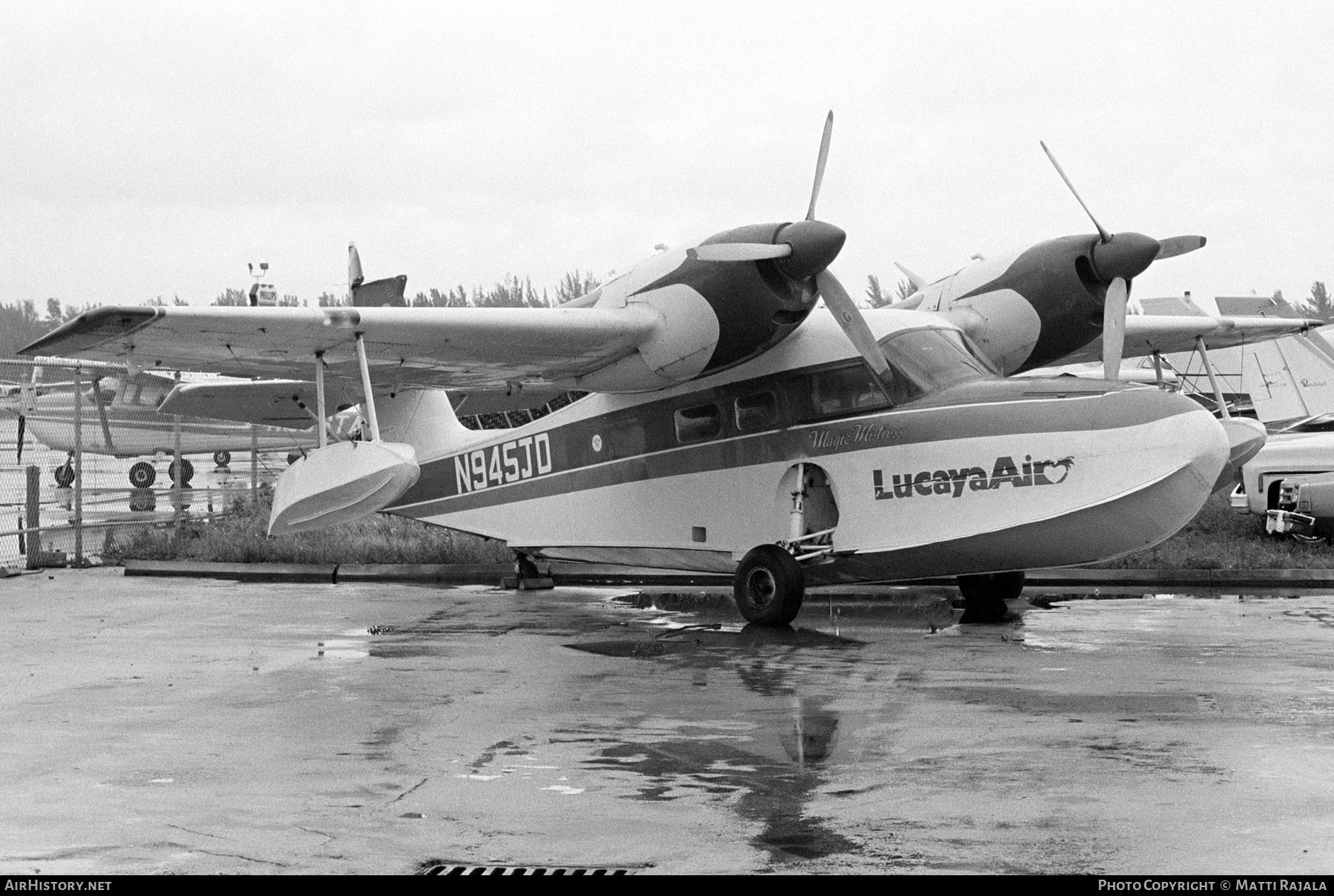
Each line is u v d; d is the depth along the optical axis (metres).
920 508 11.23
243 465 42.16
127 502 27.17
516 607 13.41
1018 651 10.14
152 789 6.12
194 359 12.11
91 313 10.37
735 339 11.83
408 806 5.82
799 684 8.77
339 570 16.25
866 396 11.65
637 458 13.36
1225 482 13.00
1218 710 7.71
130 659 10.05
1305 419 21.59
